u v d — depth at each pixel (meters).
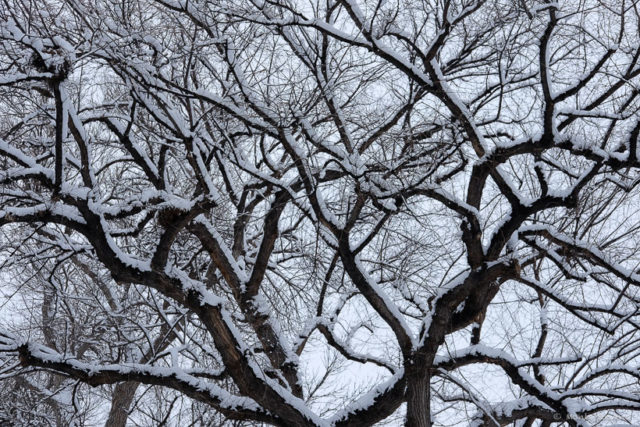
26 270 11.05
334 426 8.30
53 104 8.77
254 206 9.56
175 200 7.80
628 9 8.02
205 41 8.29
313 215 9.17
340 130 8.61
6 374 9.16
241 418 8.09
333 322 10.28
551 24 7.39
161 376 8.12
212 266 11.43
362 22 8.37
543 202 8.31
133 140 9.74
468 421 8.88
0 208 8.31
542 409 8.62
